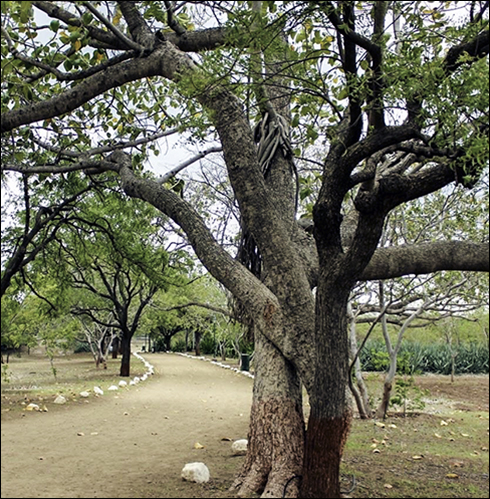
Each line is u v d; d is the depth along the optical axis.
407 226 11.46
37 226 10.80
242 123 5.59
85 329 24.61
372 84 4.64
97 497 5.17
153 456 7.16
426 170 4.33
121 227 13.27
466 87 3.77
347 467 6.60
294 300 5.15
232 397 14.73
